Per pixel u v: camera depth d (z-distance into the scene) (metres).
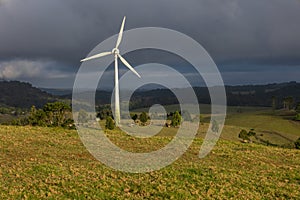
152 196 16.78
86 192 16.91
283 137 91.50
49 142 29.25
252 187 18.94
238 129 94.50
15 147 26.34
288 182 20.44
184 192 17.30
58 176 19.23
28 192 16.48
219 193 17.56
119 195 16.86
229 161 25.47
